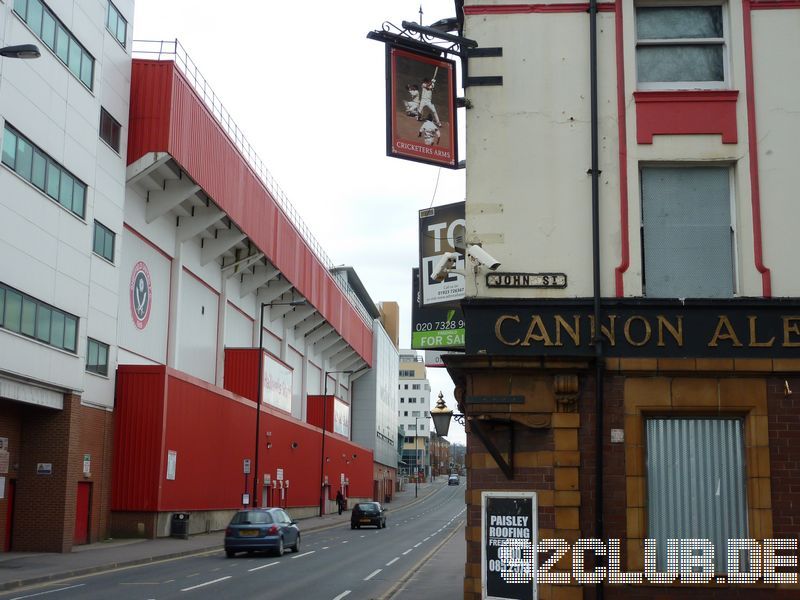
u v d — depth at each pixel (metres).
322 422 76.94
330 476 78.81
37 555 29.06
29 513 30.64
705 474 12.97
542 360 12.76
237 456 49.41
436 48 14.10
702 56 13.97
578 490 12.68
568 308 13.12
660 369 12.83
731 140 13.45
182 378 39.62
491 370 12.88
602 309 13.09
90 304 34.22
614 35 13.88
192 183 42.06
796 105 13.50
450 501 116.44
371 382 105.38
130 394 37.00
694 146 13.50
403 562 29.02
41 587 20.73
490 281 13.29
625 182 13.45
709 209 13.59
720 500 12.91
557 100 13.82
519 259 13.41
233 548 30.97
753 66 13.61
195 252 48.69
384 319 133.62
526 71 13.91
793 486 12.63
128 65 37.97
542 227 13.48
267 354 55.25
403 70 14.04
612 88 13.76
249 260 54.22
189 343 48.12
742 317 12.95
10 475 30.27
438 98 14.17
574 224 13.46
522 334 13.09
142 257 41.56
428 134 14.05
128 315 39.72
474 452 13.19
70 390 31.47
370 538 44.94
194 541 37.09
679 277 13.42
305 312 70.56
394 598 18.48
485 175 13.66
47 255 30.22
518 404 12.82
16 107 28.20
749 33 13.66
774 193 13.31
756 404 12.81
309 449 70.25
